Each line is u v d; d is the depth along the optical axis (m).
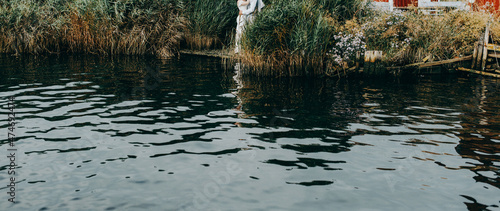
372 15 11.83
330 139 4.88
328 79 8.89
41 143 4.65
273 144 4.70
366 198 3.45
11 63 10.61
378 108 6.33
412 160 4.24
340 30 9.95
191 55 12.74
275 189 3.59
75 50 13.08
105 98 6.84
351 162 4.18
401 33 10.44
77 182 3.71
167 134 5.02
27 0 13.12
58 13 13.28
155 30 12.94
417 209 3.28
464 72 9.69
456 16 10.64
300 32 9.01
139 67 10.25
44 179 3.76
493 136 4.98
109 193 3.51
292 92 7.48
